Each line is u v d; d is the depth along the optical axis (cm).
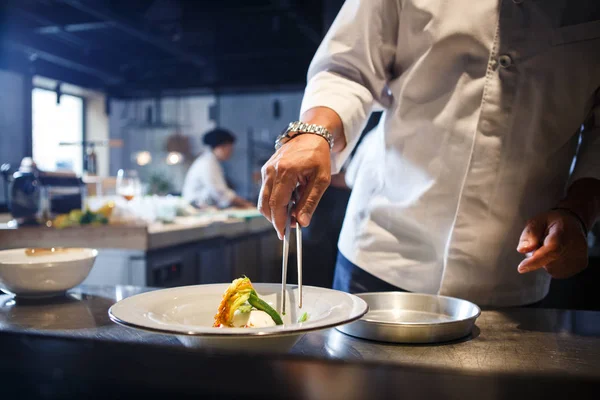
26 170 239
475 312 70
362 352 61
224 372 32
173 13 337
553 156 92
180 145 731
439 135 93
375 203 103
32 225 230
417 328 64
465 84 89
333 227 310
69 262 88
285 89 425
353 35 96
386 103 104
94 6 274
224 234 308
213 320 67
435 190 94
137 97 437
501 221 91
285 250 74
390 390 30
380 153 104
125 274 223
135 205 276
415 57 93
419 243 98
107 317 76
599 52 84
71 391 35
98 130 620
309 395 30
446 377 30
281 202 74
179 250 252
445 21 88
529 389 29
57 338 35
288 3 310
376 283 102
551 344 65
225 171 761
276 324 66
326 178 77
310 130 81
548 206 94
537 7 84
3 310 81
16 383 36
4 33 286
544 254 70
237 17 337
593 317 81
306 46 368
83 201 253
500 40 86
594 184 83
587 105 89
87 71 371
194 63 405
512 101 87
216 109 718
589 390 28
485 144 89
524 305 99
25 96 359
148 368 33
